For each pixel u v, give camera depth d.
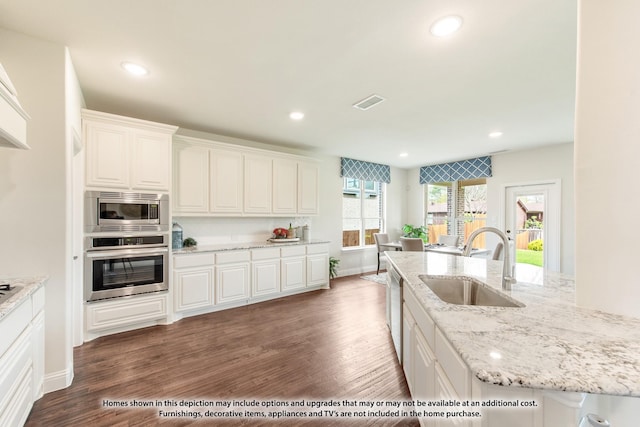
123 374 2.17
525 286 1.69
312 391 1.99
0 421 1.28
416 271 2.16
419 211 6.77
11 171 1.82
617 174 1.13
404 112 3.24
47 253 1.91
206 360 2.39
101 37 1.89
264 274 4.02
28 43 1.87
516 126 3.73
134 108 3.14
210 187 3.75
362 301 4.09
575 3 1.56
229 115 3.36
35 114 1.88
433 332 1.32
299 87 2.62
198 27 1.79
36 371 1.73
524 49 2.02
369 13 1.66
